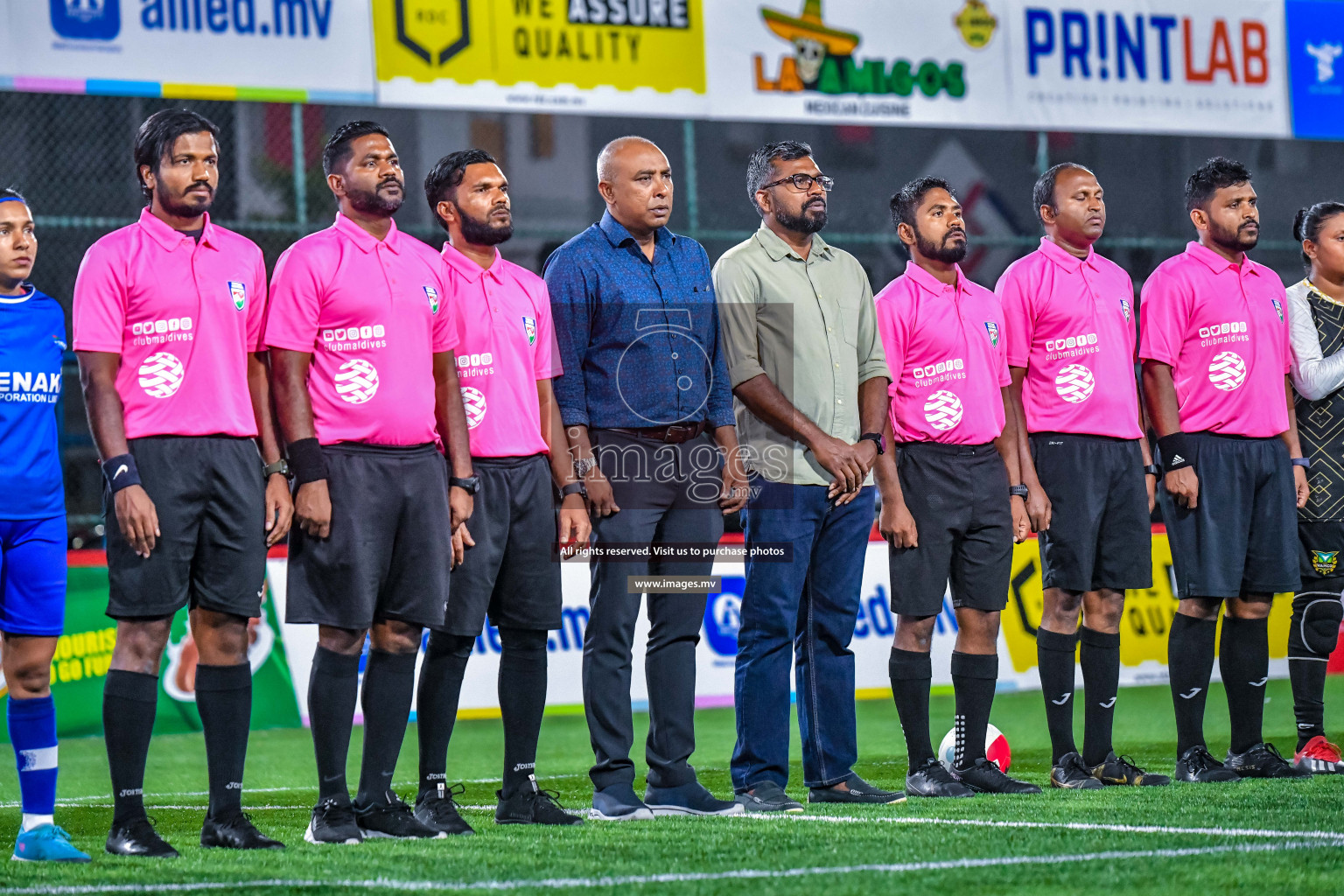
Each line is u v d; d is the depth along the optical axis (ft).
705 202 143.33
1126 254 105.19
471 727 76.28
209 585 35.37
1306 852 32.12
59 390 36.17
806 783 44.42
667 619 41.24
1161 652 81.46
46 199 102.68
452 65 85.40
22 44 78.48
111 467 34.14
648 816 40.01
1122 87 96.02
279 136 114.01
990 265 104.17
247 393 36.22
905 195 46.03
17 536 35.19
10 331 35.14
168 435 34.88
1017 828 36.14
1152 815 38.34
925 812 39.93
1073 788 45.91
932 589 44.96
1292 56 98.58
